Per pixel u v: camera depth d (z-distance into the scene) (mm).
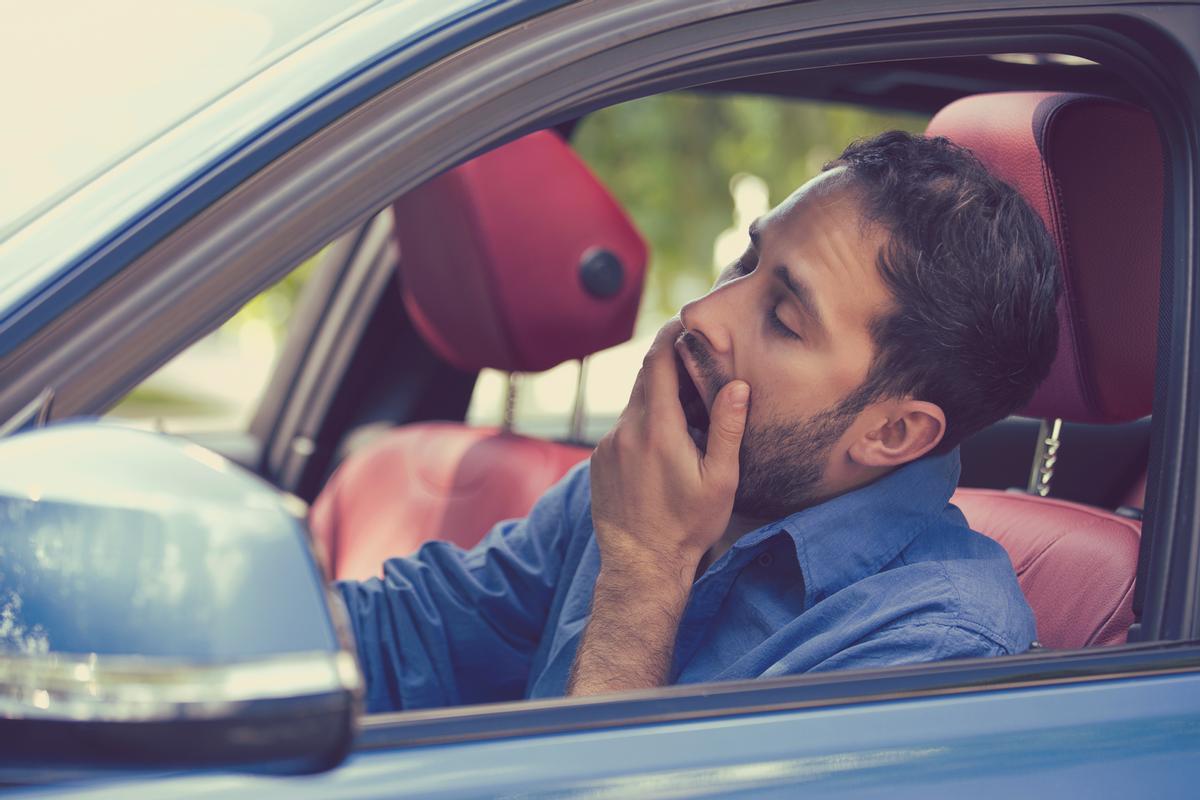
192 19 1191
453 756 886
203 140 944
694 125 5727
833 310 1398
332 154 932
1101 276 1611
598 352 2566
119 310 881
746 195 5914
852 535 1465
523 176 2438
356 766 867
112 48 1171
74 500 669
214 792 833
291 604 656
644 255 2549
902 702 1016
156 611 641
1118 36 1229
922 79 2479
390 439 2750
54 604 647
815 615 1426
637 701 962
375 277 3008
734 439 1442
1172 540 1226
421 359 3059
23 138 1051
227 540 658
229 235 905
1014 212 1441
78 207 943
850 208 1405
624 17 1016
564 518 1782
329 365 3039
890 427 1448
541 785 887
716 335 1442
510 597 1738
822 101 2654
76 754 635
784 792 936
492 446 2549
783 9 1073
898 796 964
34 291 876
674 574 1475
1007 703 1041
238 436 3119
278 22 1143
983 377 1434
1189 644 1169
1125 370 1623
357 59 958
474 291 2479
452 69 966
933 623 1354
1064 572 1711
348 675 658
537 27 990
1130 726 1065
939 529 1522
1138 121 1582
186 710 628
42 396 854
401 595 1731
